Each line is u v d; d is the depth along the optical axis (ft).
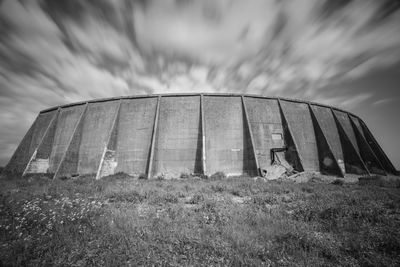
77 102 80.33
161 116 69.31
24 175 66.85
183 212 20.18
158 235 14.48
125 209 21.13
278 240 13.87
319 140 72.13
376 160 77.30
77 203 22.18
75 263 11.07
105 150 62.80
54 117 80.69
